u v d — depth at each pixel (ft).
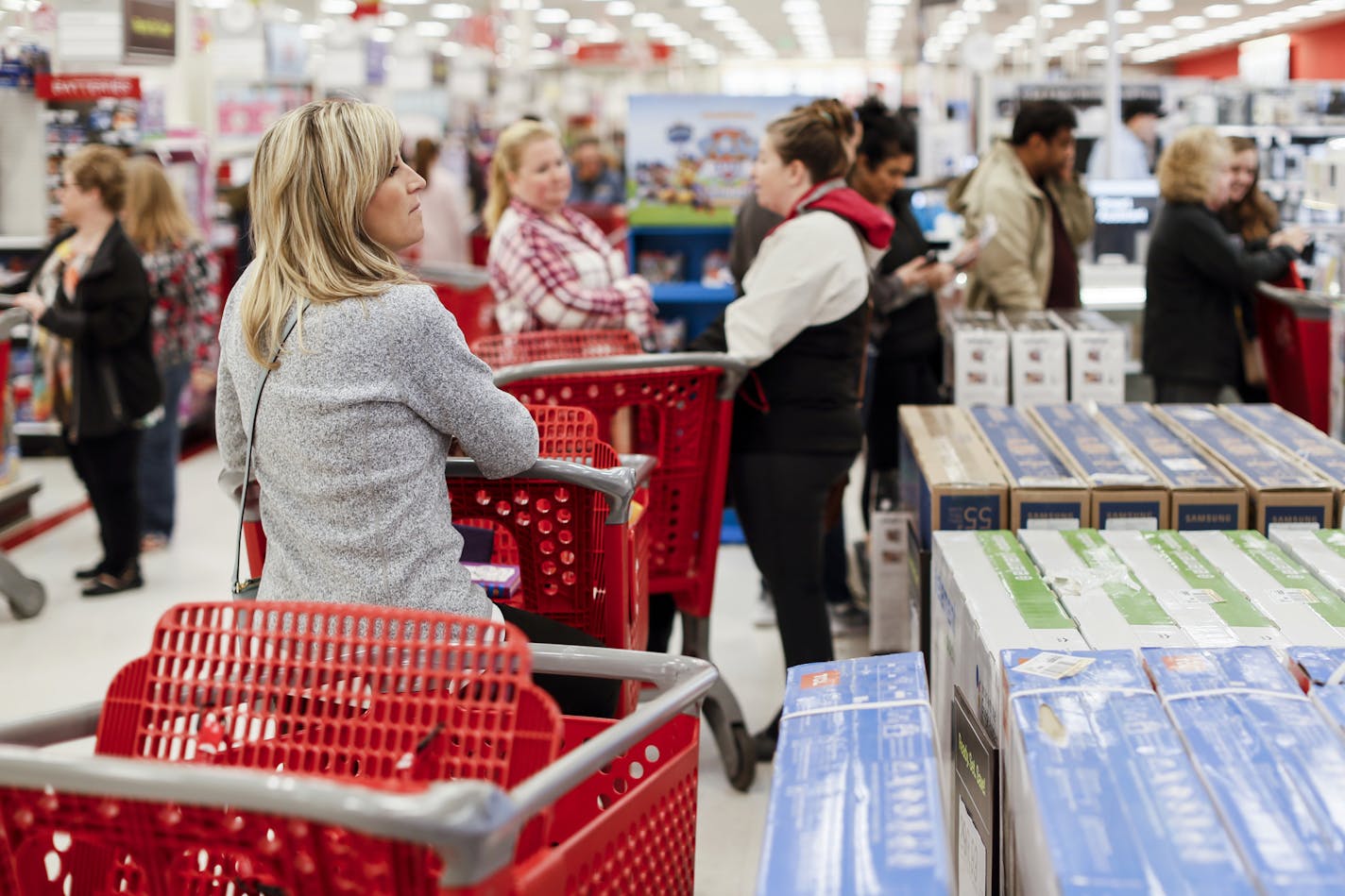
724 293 19.51
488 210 14.34
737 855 9.80
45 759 3.88
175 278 18.98
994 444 10.07
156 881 4.30
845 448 11.00
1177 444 9.87
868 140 14.08
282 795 3.59
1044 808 4.35
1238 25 78.54
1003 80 21.97
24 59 24.26
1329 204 14.85
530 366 9.81
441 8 78.79
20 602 16.33
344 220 6.27
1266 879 3.89
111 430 16.79
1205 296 15.30
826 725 5.21
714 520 10.71
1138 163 22.67
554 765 4.18
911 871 4.08
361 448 6.13
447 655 4.81
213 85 29.58
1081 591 6.88
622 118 46.42
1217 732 4.80
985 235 14.74
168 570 18.51
